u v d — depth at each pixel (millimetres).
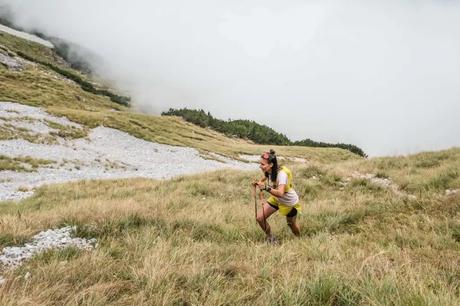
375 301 4430
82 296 4598
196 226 9242
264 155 8586
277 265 6270
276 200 8805
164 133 76312
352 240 8055
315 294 4855
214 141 98500
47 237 7953
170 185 18188
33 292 4727
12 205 15992
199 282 5293
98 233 8219
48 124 52344
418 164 19734
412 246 7348
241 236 8992
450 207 10016
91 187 20641
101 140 55625
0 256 6746
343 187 16703
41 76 109938
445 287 4898
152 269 5469
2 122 45375
